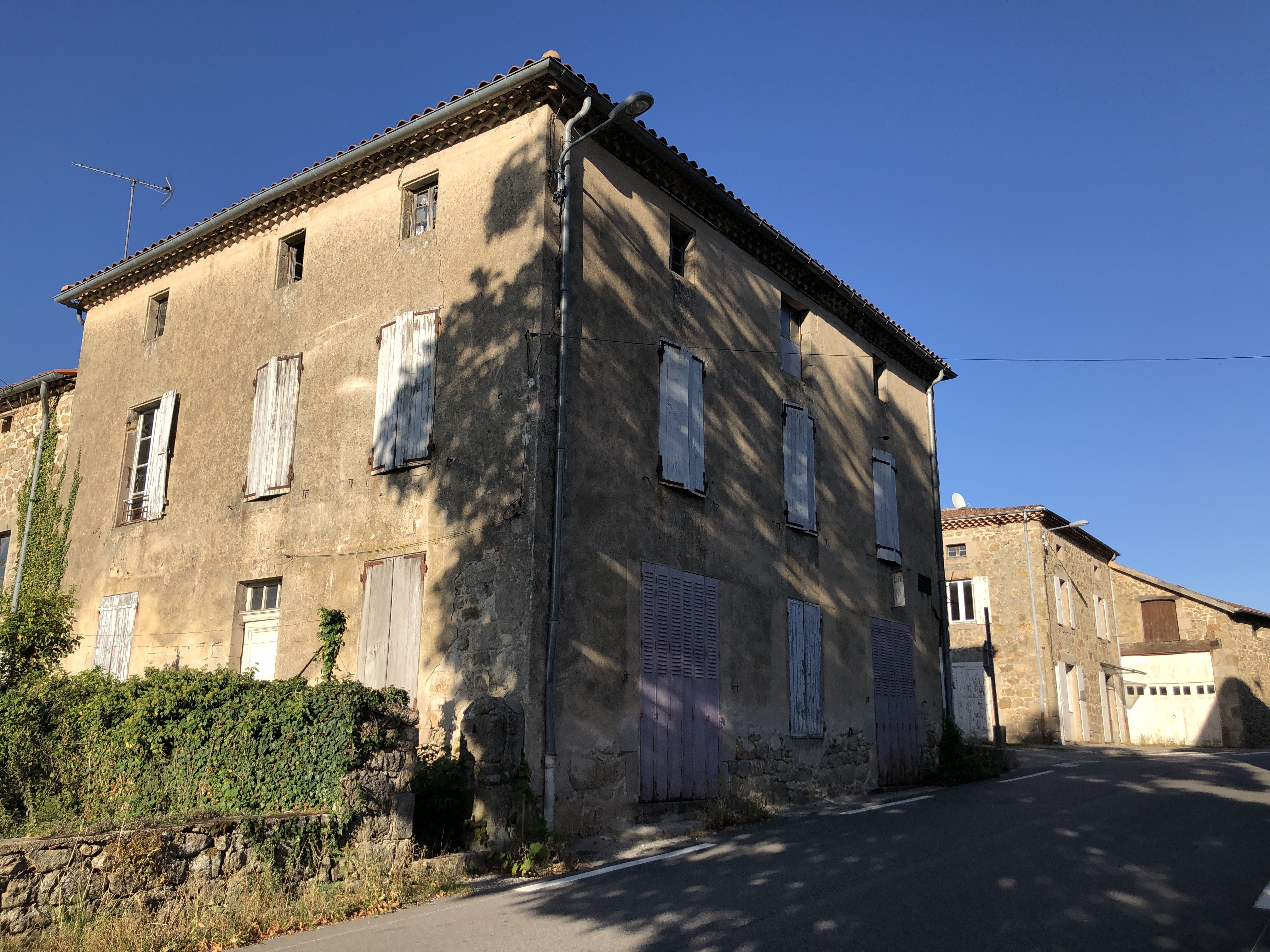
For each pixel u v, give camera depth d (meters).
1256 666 30.72
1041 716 25.06
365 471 10.89
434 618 9.73
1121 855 7.43
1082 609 28.88
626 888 6.64
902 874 6.78
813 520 13.75
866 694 14.43
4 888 4.93
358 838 6.65
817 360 14.83
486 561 9.45
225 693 7.52
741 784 11.27
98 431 14.63
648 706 10.09
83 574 13.95
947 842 8.17
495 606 9.25
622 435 10.45
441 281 10.77
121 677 12.72
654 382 11.09
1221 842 8.00
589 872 7.44
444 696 9.41
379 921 5.81
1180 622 30.67
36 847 5.08
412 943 5.25
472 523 9.69
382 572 10.36
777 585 12.77
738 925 5.45
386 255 11.45
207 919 5.44
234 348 12.98
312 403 11.73
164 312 14.69
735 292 12.98
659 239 11.62
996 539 26.66
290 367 12.08
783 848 8.21
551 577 9.21
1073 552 28.92
